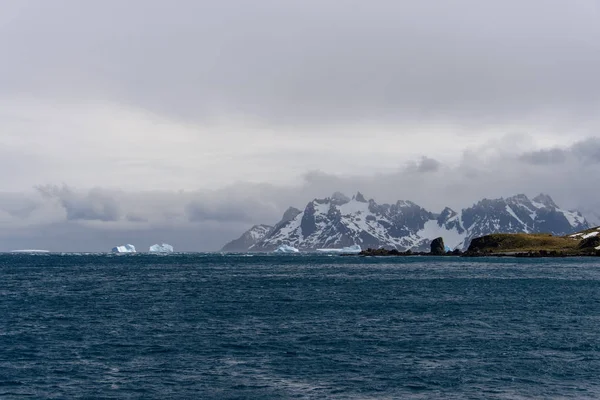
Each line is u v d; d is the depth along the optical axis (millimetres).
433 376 36844
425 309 69750
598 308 70438
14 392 33938
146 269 194750
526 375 37031
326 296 87125
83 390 34281
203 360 41562
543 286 105000
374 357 42219
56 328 56219
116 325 57875
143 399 32500
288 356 42719
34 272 173875
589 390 33750
